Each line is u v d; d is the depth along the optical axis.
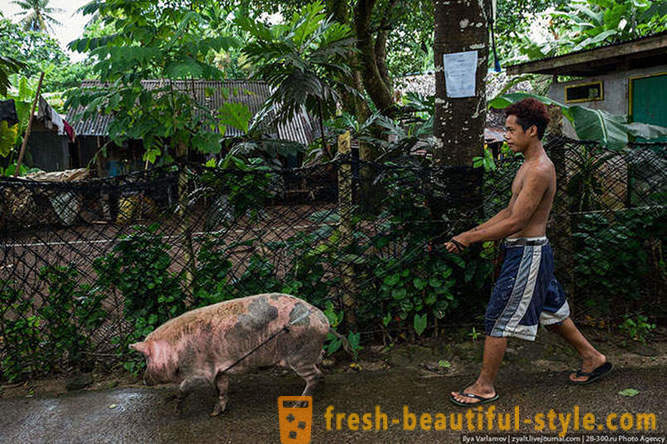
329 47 5.80
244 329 2.88
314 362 3.02
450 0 4.07
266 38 5.62
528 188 2.81
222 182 3.65
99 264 3.65
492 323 2.99
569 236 4.02
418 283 3.80
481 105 4.21
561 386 3.22
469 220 3.86
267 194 3.74
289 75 5.58
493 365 3.01
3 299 3.60
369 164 3.75
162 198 3.69
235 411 3.07
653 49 6.57
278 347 2.93
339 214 3.80
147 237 3.63
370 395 3.22
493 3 4.26
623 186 4.35
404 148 6.21
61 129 10.74
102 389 3.44
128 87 4.71
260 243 3.79
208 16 5.31
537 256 2.91
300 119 13.86
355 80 9.45
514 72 8.56
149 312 3.70
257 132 6.41
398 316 4.04
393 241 3.91
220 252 3.73
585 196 4.23
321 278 3.94
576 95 8.45
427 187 3.85
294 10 10.90
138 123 4.79
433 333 4.06
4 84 5.91
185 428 2.90
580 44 9.52
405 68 14.59
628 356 3.63
